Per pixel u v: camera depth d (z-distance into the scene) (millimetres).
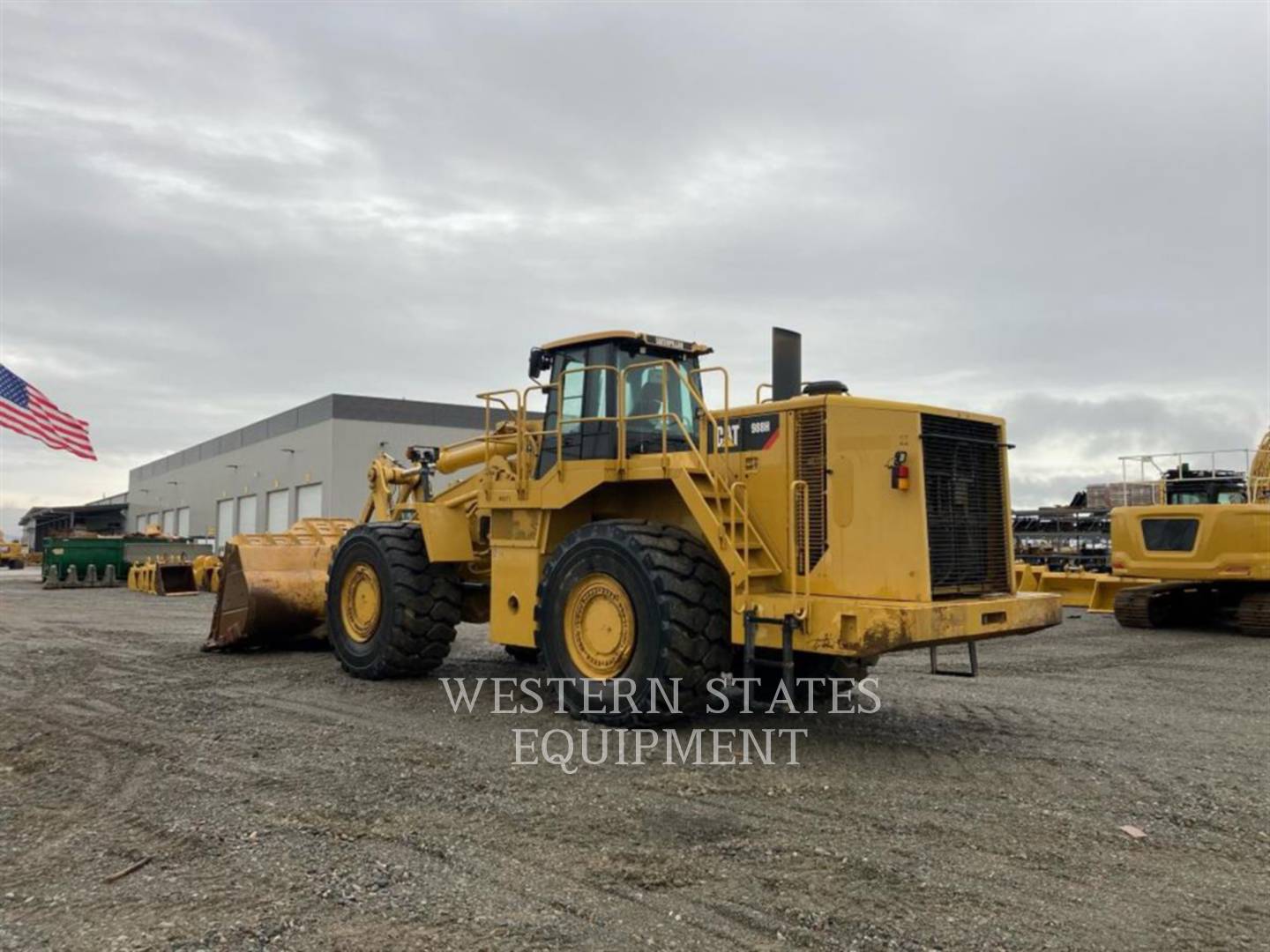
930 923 3604
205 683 8945
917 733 6898
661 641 6484
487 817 4816
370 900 3791
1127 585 16594
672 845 4418
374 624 9125
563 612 7191
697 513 6762
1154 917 3680
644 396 7910
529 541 7945
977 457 6910
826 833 4613
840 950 3381
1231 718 7672
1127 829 4723
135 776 5637
